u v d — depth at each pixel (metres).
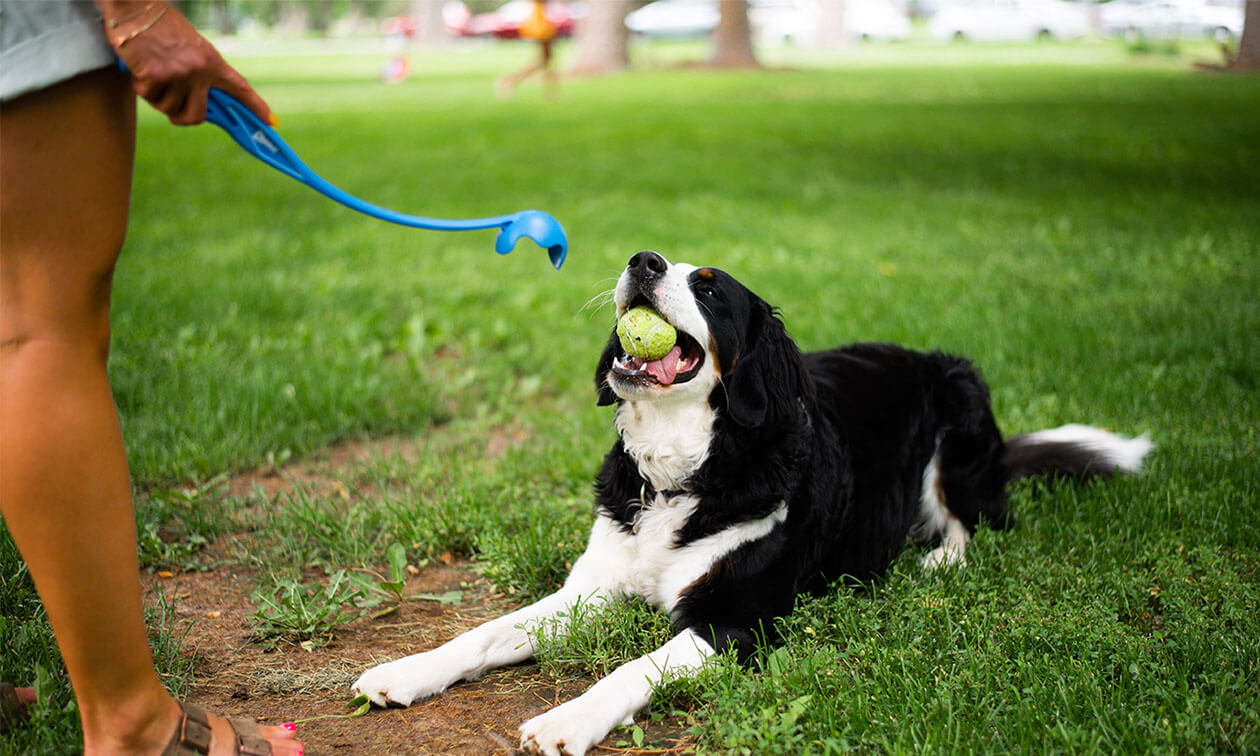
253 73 30.19
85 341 2.01
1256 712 2.49
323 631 3.16
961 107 18.94
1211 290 7.04
